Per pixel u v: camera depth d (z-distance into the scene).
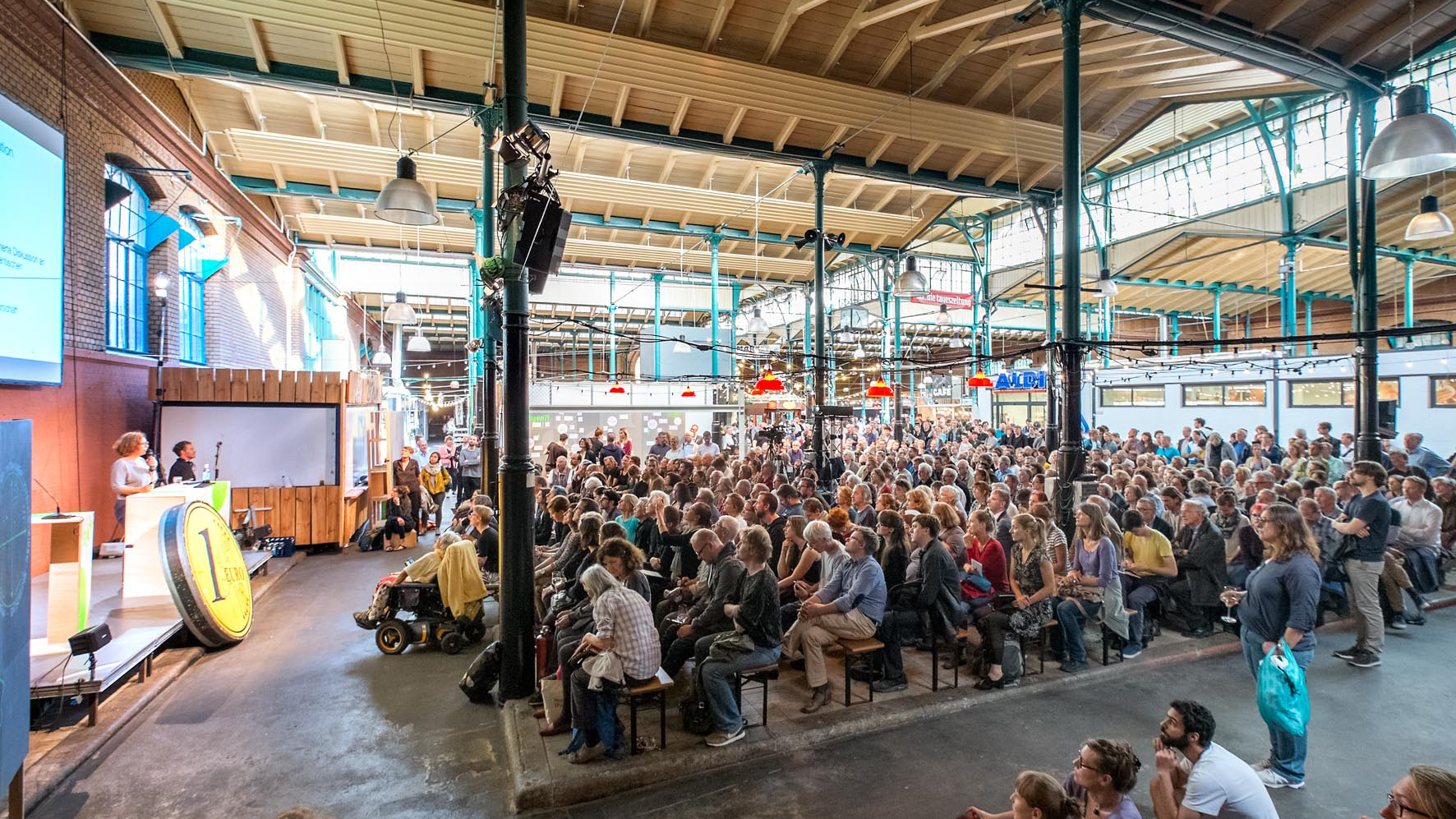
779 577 6.23
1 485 3.01
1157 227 24.12
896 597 5.41
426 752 4.53
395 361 22.94
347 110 12.59
